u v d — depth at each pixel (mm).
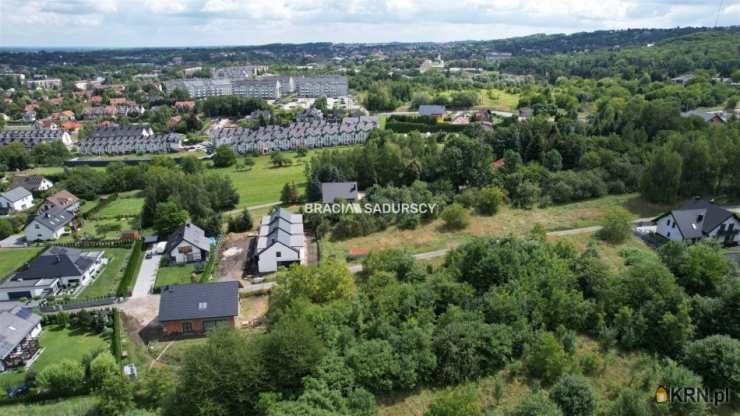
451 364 43812
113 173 128000
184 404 39344
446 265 67375
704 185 91062
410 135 130250
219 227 90812
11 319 56156
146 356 55094
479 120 174750
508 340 46281
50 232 93688
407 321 50125
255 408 39531
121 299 67812
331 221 90750
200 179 106312
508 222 86812
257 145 168375
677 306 47938
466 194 94938
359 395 39562
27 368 52531
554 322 50750
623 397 38688
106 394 44125
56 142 168375
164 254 83125
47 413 45156
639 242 75375
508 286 54500
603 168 101938
